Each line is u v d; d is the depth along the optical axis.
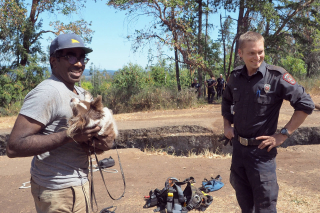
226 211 3.70
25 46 19.59
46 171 1.93
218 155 7.13
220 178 4.88
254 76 2.49
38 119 1.80
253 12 17.67
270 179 2.45
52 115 1.88
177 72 17.98
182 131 8.12
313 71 22.31
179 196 3.85
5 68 18.78
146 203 4.04
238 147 2.65
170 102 15.30
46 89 1.86
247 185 2.72
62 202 1.94
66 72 2.03
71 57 2.01
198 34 18.88
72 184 1.95
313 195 4.02
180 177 5.27
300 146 6.96
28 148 1.74
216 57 19.36
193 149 7.93
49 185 1.92
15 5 17.58
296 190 4.24
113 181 5.16
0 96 17.06
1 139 8.23
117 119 11.36
